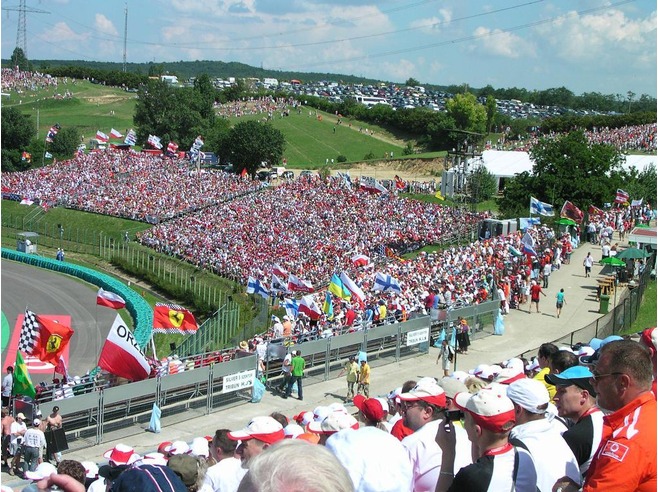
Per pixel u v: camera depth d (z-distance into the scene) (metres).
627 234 71.00
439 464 8.33
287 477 3.84
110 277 85.06
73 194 114.62
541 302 50.34
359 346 38.97
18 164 139.88
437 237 79.00
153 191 112.38
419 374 36.75
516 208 84.50
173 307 40.53
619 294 51.66
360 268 66.38
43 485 7.57
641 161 98.12
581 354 16.14
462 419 10.61
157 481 5.36
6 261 95.56
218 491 9.23
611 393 7.42
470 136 101.75
